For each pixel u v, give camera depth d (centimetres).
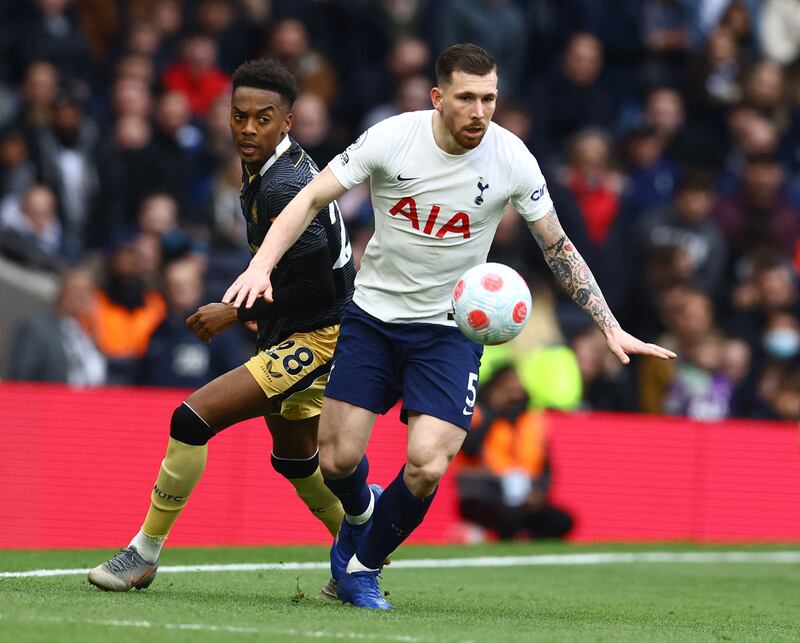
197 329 1722
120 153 3925
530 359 3538
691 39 4959
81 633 1373
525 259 3991
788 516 3419
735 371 3716
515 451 3183
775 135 4703
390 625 1568
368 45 4662
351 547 1803
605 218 4119
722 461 3384
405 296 1705
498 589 2206
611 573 2602
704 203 4072
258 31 4525
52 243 3756
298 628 1493
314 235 1706
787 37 5134
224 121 4059
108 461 2864
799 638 1673
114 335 3409
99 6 4444
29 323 3178
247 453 2956
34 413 2827
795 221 4356
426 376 1688
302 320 1755
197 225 3831
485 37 4516
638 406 3638
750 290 4016
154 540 1766
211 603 1695
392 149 1669
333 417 1708
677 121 4594
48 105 3862
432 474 1658
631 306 3981
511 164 1694
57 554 2412
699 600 2170
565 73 4594
